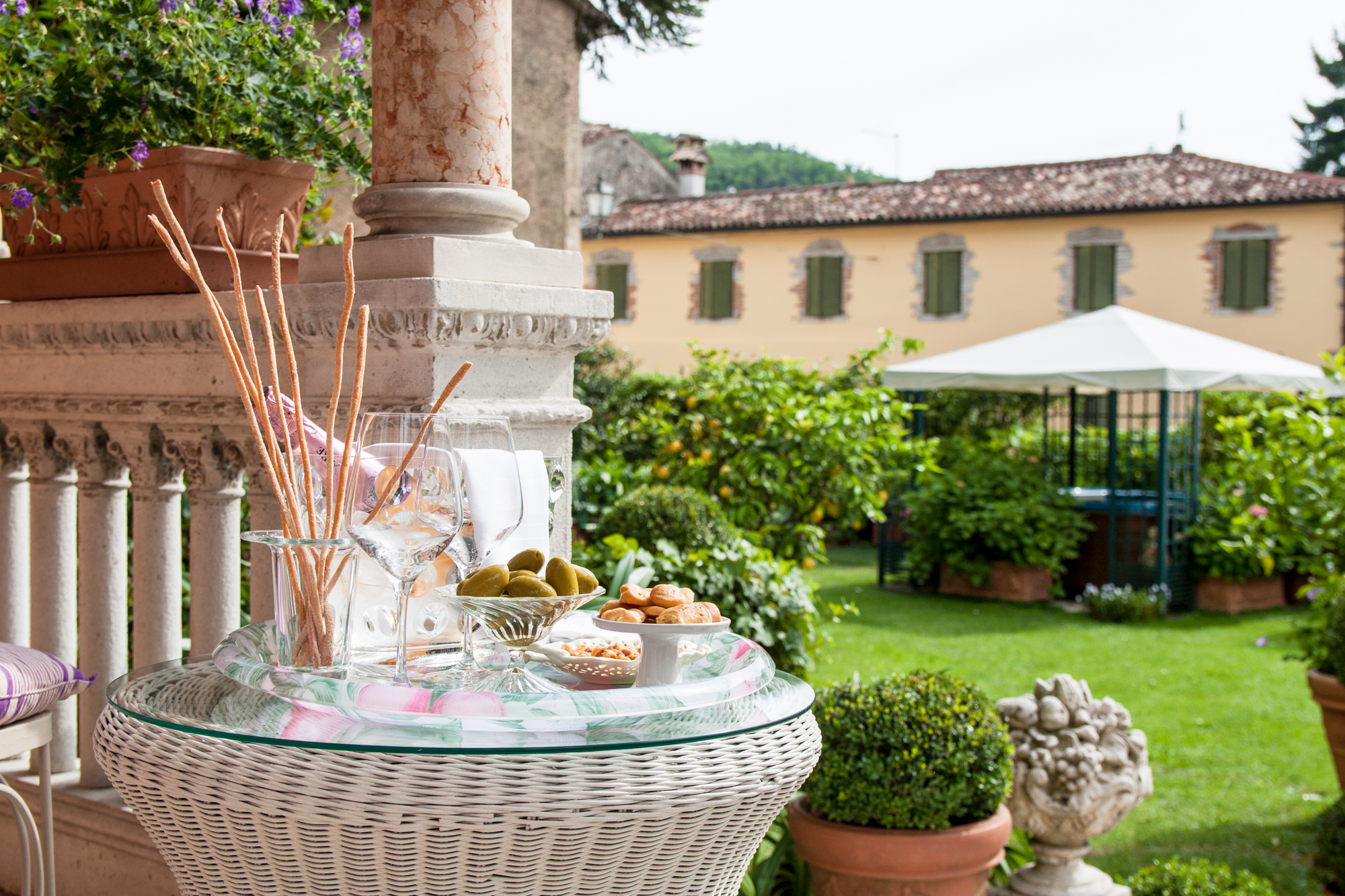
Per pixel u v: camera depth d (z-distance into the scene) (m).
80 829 2.68
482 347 2.26
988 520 10.32
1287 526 4.94
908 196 19.69
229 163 2.56
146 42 2.63
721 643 1.75
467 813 1.28
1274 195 16.89
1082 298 18.14
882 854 2.85
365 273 2.27
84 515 2.85
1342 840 3.90
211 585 2.67
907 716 2.98
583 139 23.78
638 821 1.34
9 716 1.94
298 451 1.80
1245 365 10.16
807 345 19.77
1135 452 12.48
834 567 12.54
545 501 2.11
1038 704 3.26
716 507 5.54
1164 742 5.71
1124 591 9.90
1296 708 6.41
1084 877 3.22
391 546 1.52
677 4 5.99
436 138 2.29
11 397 2.99
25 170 2.74
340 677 1.52
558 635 1.81
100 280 2.71
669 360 20.73
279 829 1.33
